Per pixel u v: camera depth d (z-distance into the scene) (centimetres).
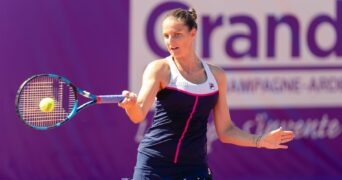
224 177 2259
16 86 2164
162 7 2211
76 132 2197
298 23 2253
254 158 2266
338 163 2294
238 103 2248
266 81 2253
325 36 2266
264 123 2259
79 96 2180
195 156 1227
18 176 2186
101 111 2206
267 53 2248
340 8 2266
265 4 2244
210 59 2236
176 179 1224
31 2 2164
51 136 2192
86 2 2186
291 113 2266
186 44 1194
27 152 2186
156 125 1217
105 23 2195
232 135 1294
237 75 2244
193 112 1200
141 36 2208
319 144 2278
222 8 2231
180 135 1209
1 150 2181
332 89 2275
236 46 2238
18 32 2159
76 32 2186
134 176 1247
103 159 2211
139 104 1171
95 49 2194
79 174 2203
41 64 2172
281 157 2273
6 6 2152
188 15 1194
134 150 2219
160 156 1216
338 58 2269
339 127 2289
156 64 1202
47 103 1259
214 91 1223
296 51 2258
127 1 2198
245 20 2238
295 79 2262
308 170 2283
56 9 2177
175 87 1188
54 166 2195
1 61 2155
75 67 2186
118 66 2203
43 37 2172
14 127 2178
